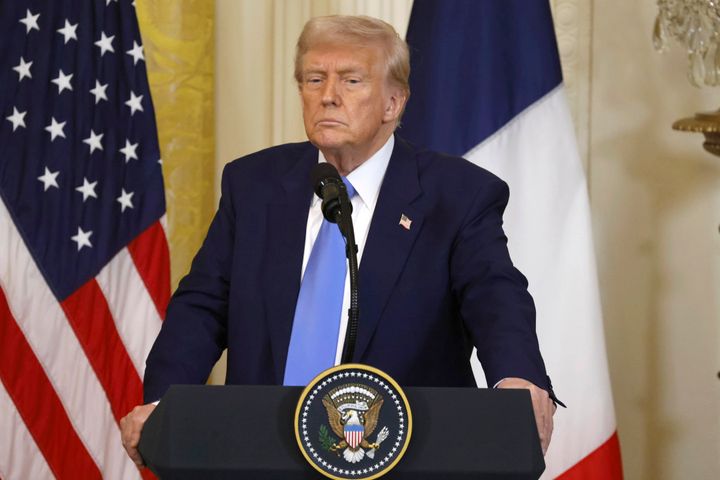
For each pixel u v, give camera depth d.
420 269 8.90
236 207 9.59
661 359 17.45
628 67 17.39
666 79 17.27
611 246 17.53
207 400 6.20
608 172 17.50
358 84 8.84
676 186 17.33
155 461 6.18
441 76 14.85
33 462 14.61
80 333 14.88
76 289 14.89
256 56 17.94
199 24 17.30
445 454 6.20
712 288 17.30
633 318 17.52
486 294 8.52
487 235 8.94
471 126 14.77
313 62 8.88
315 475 6.14
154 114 15.62
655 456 17.52
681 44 15.75
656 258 17.42
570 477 14.30
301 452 6.11
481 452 6.22
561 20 17.48
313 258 9.01
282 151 9.92
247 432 6.17
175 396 6.21
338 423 6.09
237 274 9.22
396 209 9.07
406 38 15.19
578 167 14.79
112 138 15.27
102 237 15.06
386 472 6.09
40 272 14.70
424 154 9.54
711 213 17.25
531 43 14.91
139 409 7.66
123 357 15.12
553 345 14.39
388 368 8.65
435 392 6.32
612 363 17.58
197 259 9.65
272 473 6.13
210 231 9.76
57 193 14.86
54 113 14.97
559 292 14.50
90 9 15.30
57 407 14.77
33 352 14.65
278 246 9.17
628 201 17.47
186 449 6.13
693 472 17.41
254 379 8.91
